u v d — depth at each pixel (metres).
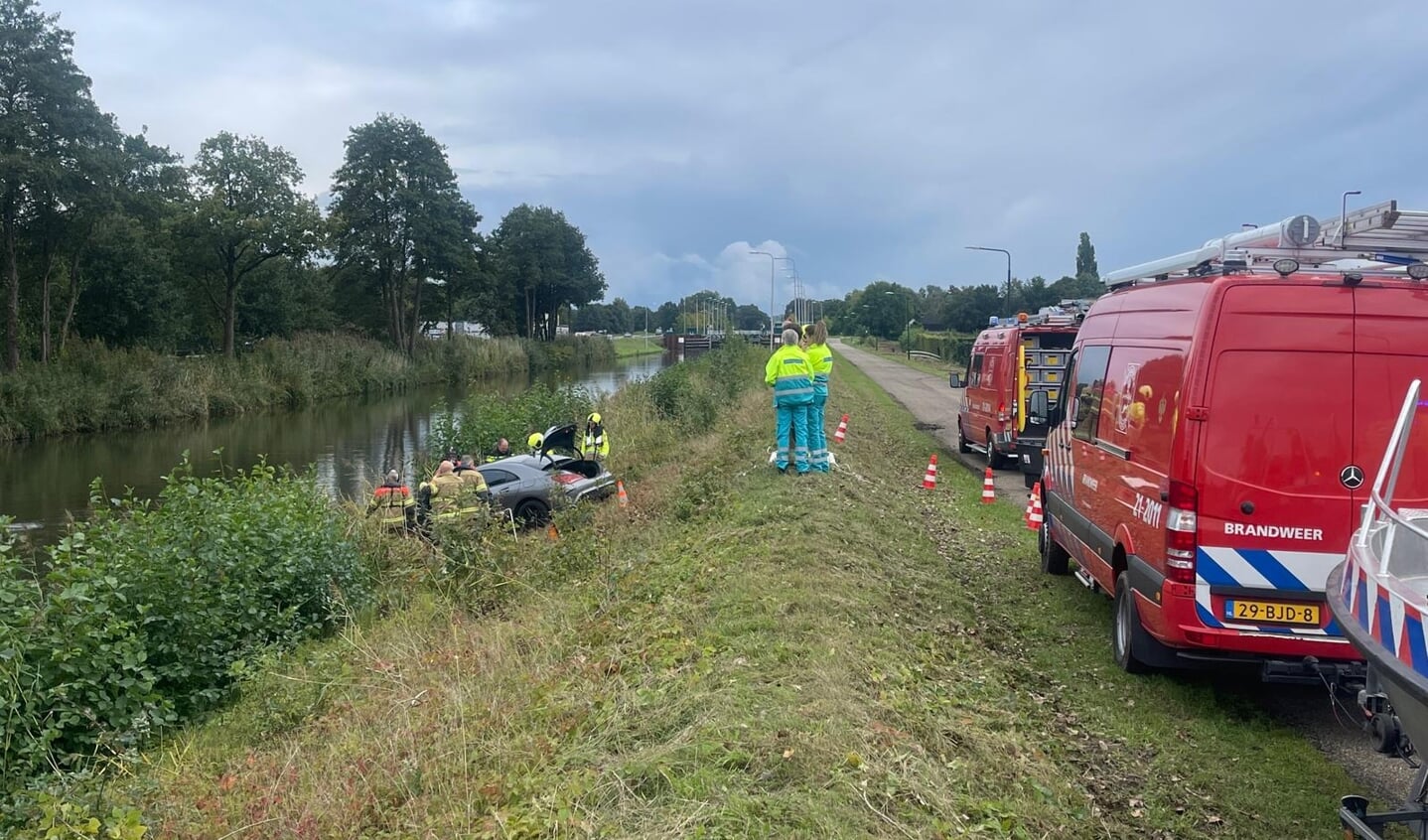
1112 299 8.23
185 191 55.75
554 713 5.61
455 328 105.81
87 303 51.97
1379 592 3.78
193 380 43.09
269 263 65.75
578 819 4.03
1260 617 5.68
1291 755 5.52
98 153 40.91
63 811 5.24
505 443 20.23
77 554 9.80
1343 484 5.56
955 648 6.97
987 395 18.14
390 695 7.03
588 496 16.64
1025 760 5.02
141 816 5.34
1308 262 6.89
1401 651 3.59
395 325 71.50
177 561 9.84
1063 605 8.61
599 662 6.45
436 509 13.48
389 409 48.69
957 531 12.03
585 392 29.53
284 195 57.59
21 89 39.03
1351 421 5.56
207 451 32.00
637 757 4.56
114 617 8.45
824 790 4.09
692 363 41.84
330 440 35.34
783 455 12.73
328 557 11.45
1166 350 6.30
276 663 9.01
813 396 12.74
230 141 56.72
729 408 25.97
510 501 16.25
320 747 6.49
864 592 7.68
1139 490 6.46
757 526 9.84
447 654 7.70
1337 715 6.12
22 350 43.97
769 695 5.16
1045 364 16.50
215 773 6.74
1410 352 5.55
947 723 5.25
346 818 4.82
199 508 11.19
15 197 39.31
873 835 3.79
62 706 7.58
